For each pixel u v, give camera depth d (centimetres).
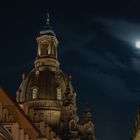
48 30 17300
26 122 6372
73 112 15250
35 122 9806
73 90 16212
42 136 7456
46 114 15138
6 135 4900
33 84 15875
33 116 10138
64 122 14875
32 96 15675
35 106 15350
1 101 5606
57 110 15250
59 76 16300
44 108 15225
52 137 10575
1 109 5562
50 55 16725
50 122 14975
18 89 16238
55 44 17225
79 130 15688
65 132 14638
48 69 16362
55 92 15675
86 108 16325
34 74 16300
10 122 5466
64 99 15375
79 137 14800
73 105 15338
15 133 5431
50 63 16575
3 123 5412
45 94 15562
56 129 14775
